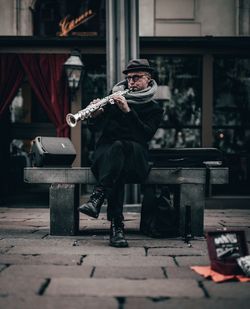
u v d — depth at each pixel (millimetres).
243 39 8609
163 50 8766
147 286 2600
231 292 2494
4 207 8406
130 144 4148
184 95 9086
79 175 4590
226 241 2982
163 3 10977
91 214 3951
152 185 4723
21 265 3143
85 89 9016
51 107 8625
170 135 9164
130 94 4316
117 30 7703
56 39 8484
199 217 4598
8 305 2227
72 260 3318
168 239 4391
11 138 9898
